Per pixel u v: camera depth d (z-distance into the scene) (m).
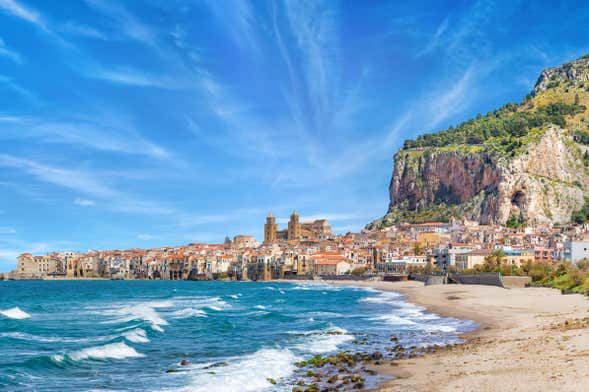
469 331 67.88
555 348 43.97
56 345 62.06
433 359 46.84
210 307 118.19
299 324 84.56
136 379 43.50
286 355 53.06
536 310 85.94
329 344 60.59
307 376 43.34
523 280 165.12
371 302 137.38
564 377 33.12
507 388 32.06
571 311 77.88
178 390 39.34
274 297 168.88
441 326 75.75
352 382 39.72
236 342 65.12
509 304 98.94
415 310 106.25
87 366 49.22
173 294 198.62
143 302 145.75
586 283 121.94
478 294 132.12
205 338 68.94
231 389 39.50
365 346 58.69
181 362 50.56
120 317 96.81
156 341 65.75
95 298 171.25
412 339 62.84
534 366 37.72
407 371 42.56
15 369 46.03
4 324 82.38
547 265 180.00
